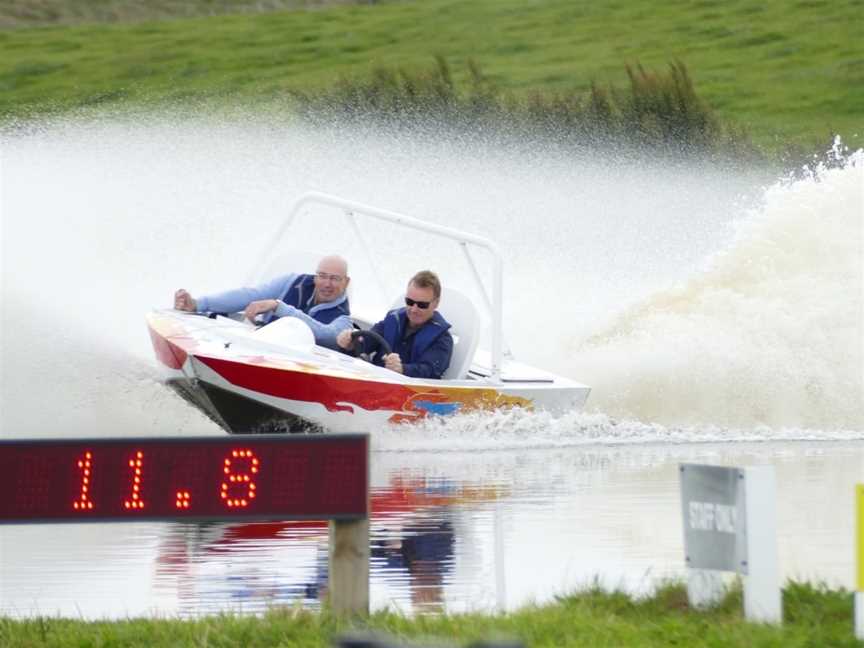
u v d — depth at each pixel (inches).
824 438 2290.8
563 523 1475.1
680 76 6023.6
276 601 1151.6
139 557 1362.0
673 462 1969.7
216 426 2331.4
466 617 1037.2
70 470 1047.0
